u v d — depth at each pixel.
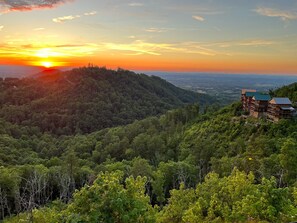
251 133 75.25
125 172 68.06
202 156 73.62
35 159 89.62
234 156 65.12
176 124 115.44
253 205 22.94
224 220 26.98
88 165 85.94
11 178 60.88
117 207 16.64
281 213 22.66
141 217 18.84
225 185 30.66
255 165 51.56
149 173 65.38
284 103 77.00
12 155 93.06
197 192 32.91
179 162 68.94
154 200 68.00
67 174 67.62
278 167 49.84
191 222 26.62
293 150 48.69
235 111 94.81
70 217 15.76
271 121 77.12
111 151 101.38
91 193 16.98
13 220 50.62
